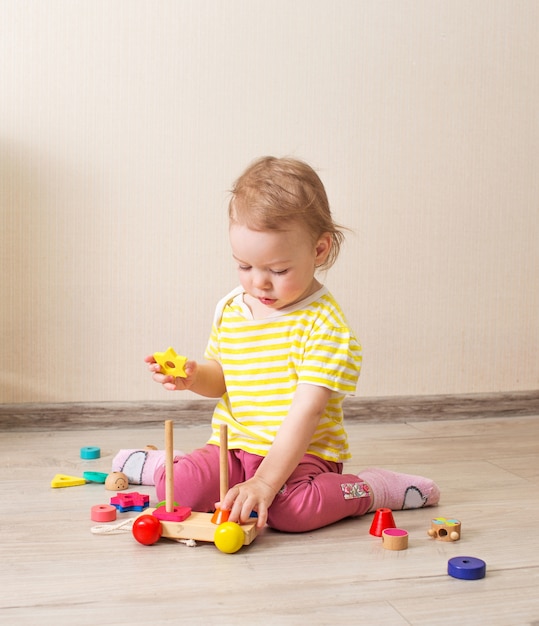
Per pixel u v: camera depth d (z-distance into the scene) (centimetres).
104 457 160
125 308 189
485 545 112
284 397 125
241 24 190
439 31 199
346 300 198
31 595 93
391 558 106
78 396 189
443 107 200
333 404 127
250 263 119
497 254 207
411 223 200
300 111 194
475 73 202
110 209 187
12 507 126
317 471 124
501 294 207
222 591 95
